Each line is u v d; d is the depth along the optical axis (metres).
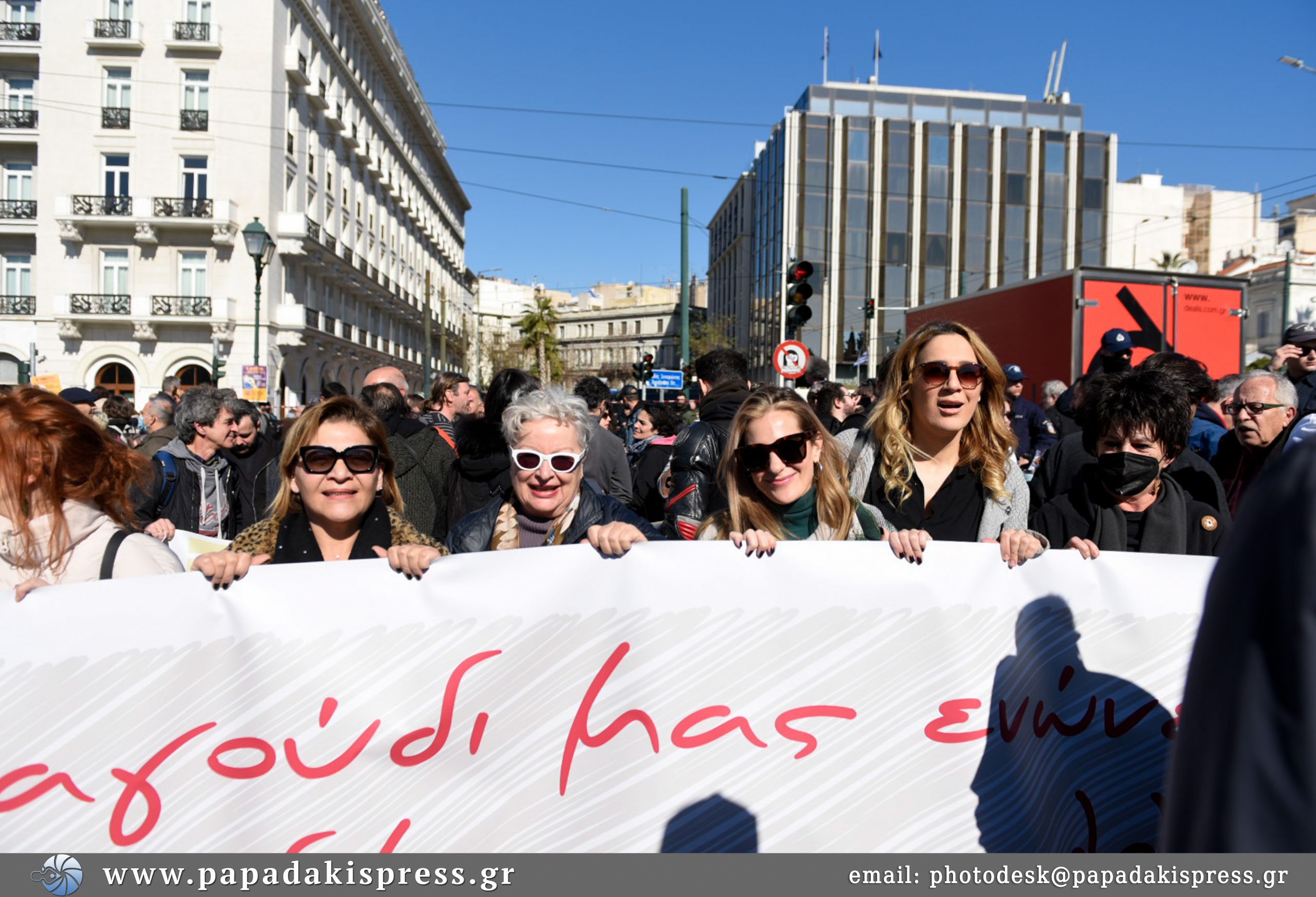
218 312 31.14
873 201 48.03
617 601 2.16
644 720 2.15
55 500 2.15
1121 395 2.66
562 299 128.62
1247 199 61.34
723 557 2.19
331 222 40.25
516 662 2.12
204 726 1.99
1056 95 55.16
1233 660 0.85
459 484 4.67
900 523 2.99
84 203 31.36
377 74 49.47
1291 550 0.81
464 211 90.38
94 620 1.95
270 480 4.80
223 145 31.75
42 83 31.39
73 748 1.93
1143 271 11.27
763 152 56.12
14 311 32.53
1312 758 0.78
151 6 31.52
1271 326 46.59
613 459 6.02
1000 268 49.00
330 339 38.97
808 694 2.19
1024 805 2.21
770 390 2.75
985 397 3.00
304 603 2.05
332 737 2.04
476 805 2.08
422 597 2.10
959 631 2.23
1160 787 2.24
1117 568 2.29
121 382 32.38
